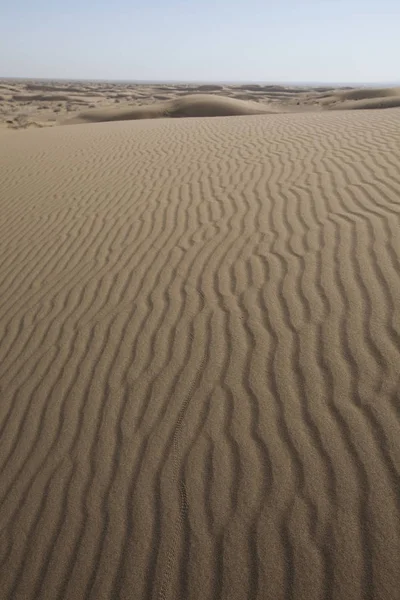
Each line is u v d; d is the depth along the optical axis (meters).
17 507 2.71
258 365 3.24
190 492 2.56
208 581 2.18
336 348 3.20
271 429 2.78
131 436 2.97
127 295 4.43
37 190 8.35
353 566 2.08
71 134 14.76
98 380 3.48
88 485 2.74
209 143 9.93
